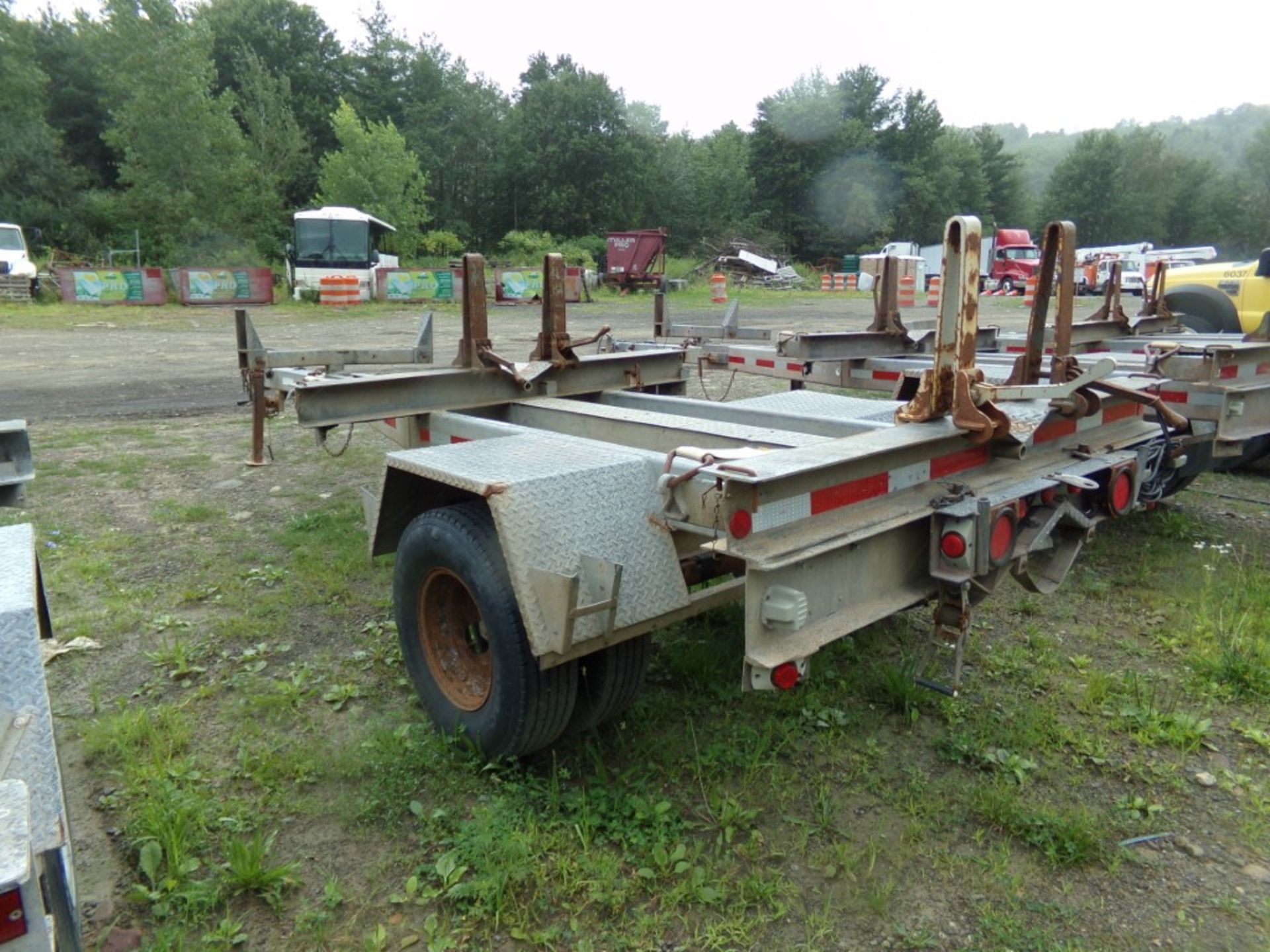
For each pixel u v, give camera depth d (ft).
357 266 99.19
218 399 36.22
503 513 8.75
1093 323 23.68
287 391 16.47
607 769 10.17
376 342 58.13
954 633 9.48
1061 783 10.08
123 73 140.77
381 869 8.63
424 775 9.98
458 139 206.69
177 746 10.67
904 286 102.78
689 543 10.23
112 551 17.40
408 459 10.24
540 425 14.61
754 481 7.55
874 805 9.63
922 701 11.59
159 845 8.69
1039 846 9.02
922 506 9.14
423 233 183.01
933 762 10.42
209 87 148.97
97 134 183.21
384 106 216.74
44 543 17.62
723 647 12.85
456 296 100.27
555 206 189.88
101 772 10.23
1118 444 11.83
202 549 17.57
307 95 210.79
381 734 10.63
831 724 11.10
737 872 8.59
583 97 191.01
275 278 104.73
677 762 10.27
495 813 9.14
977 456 10.19
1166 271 29.68
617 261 119.96
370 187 160.86
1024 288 127.13
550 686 9.29
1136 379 12.98
